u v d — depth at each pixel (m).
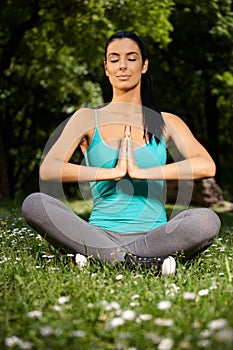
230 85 20.02
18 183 24.23
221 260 5.30
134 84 5.22
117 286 4.30
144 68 5.35
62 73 19.61
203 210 5.00
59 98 20.27
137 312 3.66
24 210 5.10
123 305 3.83
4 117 21.31
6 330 3.37
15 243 6.09
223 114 25.27
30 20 15.83
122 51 5.21
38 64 19.55
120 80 5.21
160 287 4.23
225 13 19.05
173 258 4.87
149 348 3.11
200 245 4.99
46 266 4.96
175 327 3.37
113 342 3.29
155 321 3.40
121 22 15.65
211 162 5.25
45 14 16.11
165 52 20.06
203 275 4.79
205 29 19.34
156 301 3.91
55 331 3.29
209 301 3.93
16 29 16.08
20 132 21.66
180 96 20.23
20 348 3.11
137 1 15.14
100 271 4.89
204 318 3.52
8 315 3.62
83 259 5.01
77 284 4.30
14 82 20.28
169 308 3.71
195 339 3.10
